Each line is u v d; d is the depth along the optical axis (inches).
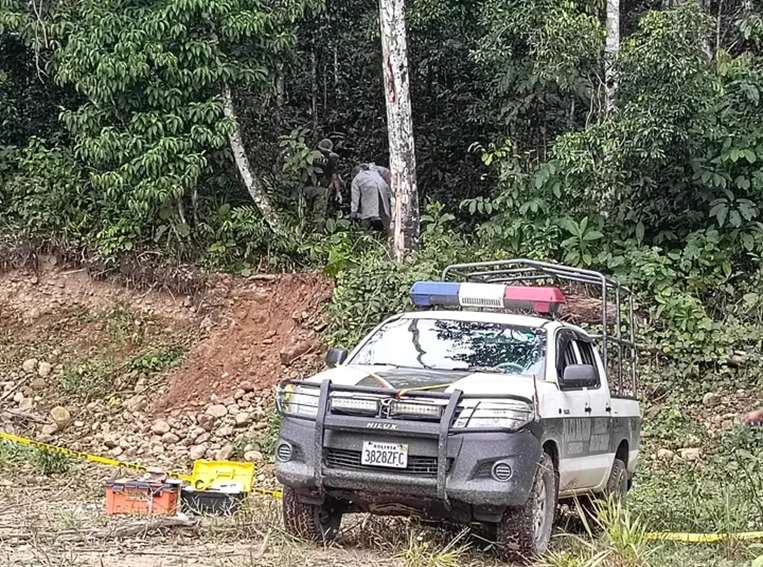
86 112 682.8
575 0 699.4
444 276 463.2
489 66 721.6
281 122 805.2
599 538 327.0
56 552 293.0
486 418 291.7
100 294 713.6
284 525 321.1
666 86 615.5
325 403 300.4
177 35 668.1
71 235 732.7
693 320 602.9
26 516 367.6
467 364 339.3
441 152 837.8
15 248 729.0
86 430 598.9
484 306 380.8
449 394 293.3
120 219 717.3
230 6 676.1
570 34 646.5
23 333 698.8
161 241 713.6
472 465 288.4
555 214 673.6
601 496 375.6
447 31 810.2
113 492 365.4
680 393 582.9
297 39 804.6
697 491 412.5
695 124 627.8
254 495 403.5
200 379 626.5
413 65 829.2
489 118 757.9
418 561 290.4
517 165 687.7
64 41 709.3
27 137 797.9
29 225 732.0
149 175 669.9
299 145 744.3
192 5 661.9
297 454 304.0
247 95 744.3
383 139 874.1
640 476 487.2
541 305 373.4
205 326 676.1
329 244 715.4
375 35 811.4
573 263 644.7
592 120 689.0
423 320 360.2
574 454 339.0
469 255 662.5
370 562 294.4
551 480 315.9
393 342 352.8
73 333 693.9
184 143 668.7
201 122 674.8
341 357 354.3
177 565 277.4
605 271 652.1
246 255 705.0
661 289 625.9
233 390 614.5
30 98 799.7
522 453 291.4
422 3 784.3
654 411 567.5
